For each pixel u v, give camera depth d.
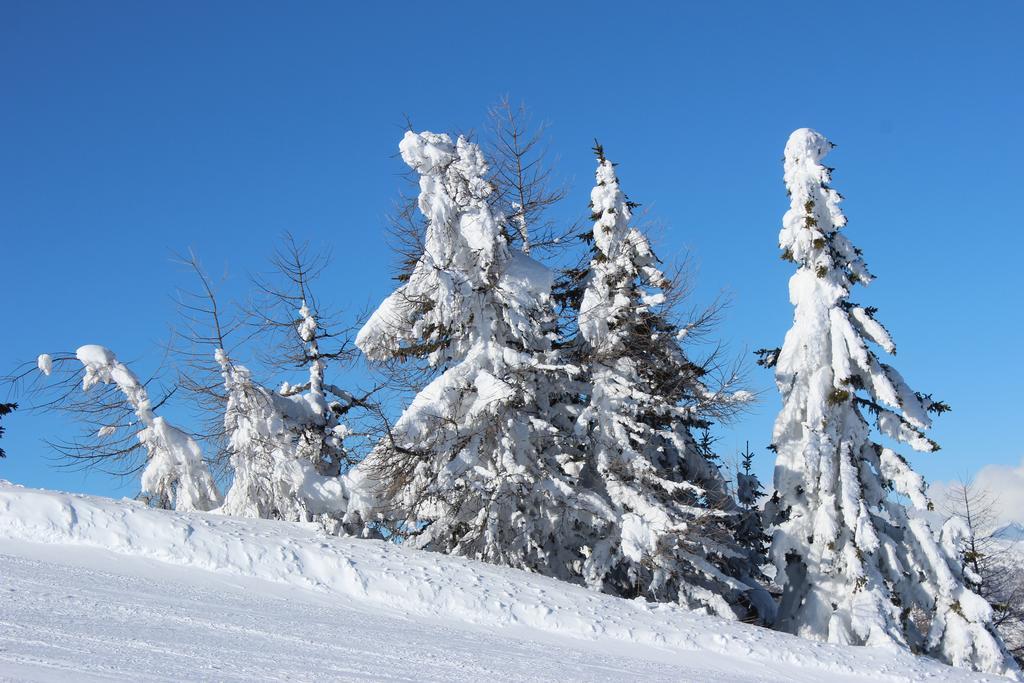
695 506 26.05
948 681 19.22
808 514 25.77
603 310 26.41
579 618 18.50
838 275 26.81
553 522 26.02
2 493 17.59
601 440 25.59
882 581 24.53
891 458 25.89
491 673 12.21
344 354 28.98
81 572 15.34
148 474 26.05
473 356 24.69
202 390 26.81
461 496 24.41
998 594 33.62
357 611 16.70
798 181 27.03
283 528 20.89
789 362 26.61
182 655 10.00
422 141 24.69
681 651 18.03
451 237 24.56
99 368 25.67
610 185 27.41
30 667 8.11
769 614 29.27
